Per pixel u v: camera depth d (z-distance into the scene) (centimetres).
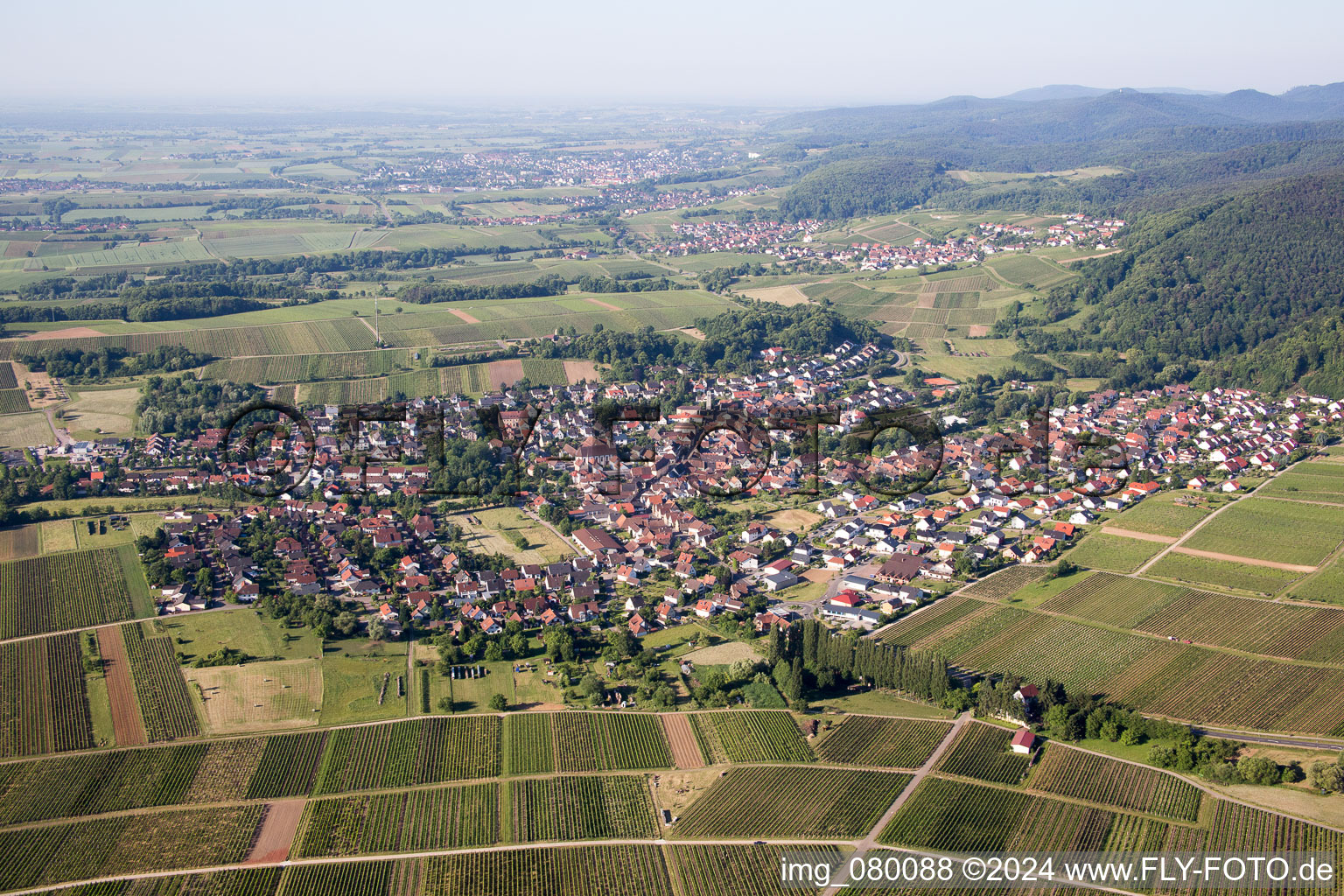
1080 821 19188
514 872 18438
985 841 18788
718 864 18525
